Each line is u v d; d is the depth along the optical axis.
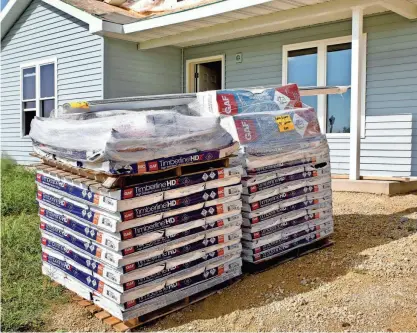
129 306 3.05
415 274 3.70
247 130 3.90
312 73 8.74
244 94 4.33
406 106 7.59
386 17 7.69
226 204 3.59
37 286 3.85
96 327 3.21
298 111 4.40
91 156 3.02
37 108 11.71
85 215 3.25
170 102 4.45
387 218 5.41
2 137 12.99
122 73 9.98
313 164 4.38
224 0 7.66
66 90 10.78
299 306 3.30
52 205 3.69
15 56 12.34
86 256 3.32
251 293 3.59
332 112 8.53
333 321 3.08
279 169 4.04
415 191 6.95
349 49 8.22
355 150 7.00
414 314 3.08
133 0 11.35
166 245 3.22
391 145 7.79
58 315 3.40
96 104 4.21
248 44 9.70
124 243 2.98
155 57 10.58
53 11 10.96
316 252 4.43
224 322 3.19
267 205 3.94
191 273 3.40
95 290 3.26
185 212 3.32
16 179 8.93
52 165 3.77
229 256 3.67
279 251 4.06
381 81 7.82
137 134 2.99
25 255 4.58
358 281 3.63
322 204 4.52
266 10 7.62
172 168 3.18
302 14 7.48
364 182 6.75
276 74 9.27
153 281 3.17
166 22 8.62
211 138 3.40
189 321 3.24
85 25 10.09
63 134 3.43
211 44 10.44
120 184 2.95
